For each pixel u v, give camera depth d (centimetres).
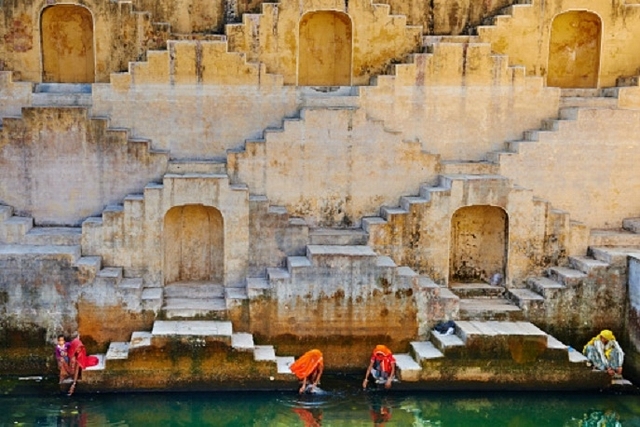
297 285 1736
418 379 1678
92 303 1712
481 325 1741
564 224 1892
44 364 1717
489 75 1953
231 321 1738
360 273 1741
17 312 1700
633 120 1944
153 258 1794
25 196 1842
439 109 1952
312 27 2019
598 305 1834
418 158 1905
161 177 1856
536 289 1862
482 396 1681
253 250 1822
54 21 1959
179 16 1997
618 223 1986
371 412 1617
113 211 1767
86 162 1841
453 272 1975
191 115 1892
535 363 1684
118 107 1872
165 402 1623
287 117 1917
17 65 1931
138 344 1641
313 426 1559
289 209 1891
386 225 1838
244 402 1630
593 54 2095
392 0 2062
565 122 1927
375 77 1959
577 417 1631
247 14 1930
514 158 1928
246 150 1855
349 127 1873
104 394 1631
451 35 2084
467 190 1847
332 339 1758
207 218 1877
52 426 1513
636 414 1634
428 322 1769
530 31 2034
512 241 1889
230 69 1888
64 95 1878
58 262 1695
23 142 1820
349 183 1897
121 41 1936
